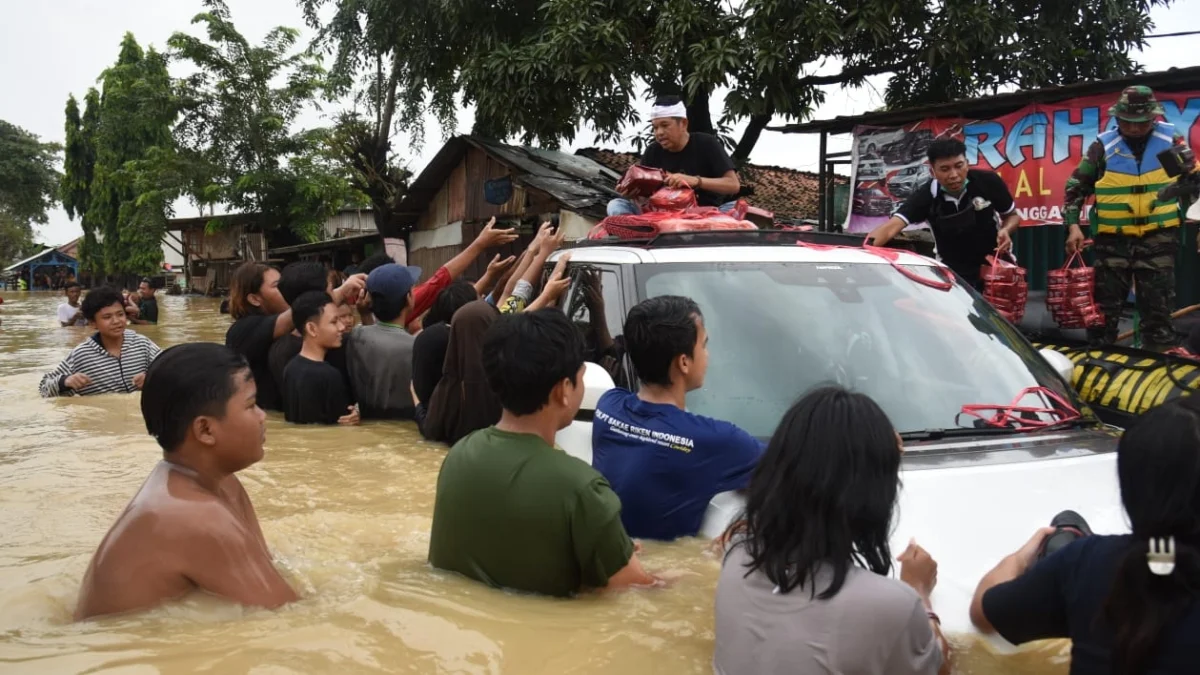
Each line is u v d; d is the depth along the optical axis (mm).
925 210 5797
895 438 2037
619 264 3855
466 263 6812
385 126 20812
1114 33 14227
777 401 3209
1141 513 1780
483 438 2836
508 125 14609
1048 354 3809
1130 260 6316
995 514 2584
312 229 29219
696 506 2959
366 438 5398
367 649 2270
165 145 47000
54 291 57531
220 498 2621
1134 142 6133
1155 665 1730
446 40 17500
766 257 3781
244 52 29734
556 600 2654
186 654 2197
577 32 13445
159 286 52531
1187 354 5457
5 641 2268
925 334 3506
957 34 13023
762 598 2029
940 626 2170
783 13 12914
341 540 3346
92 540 3416
